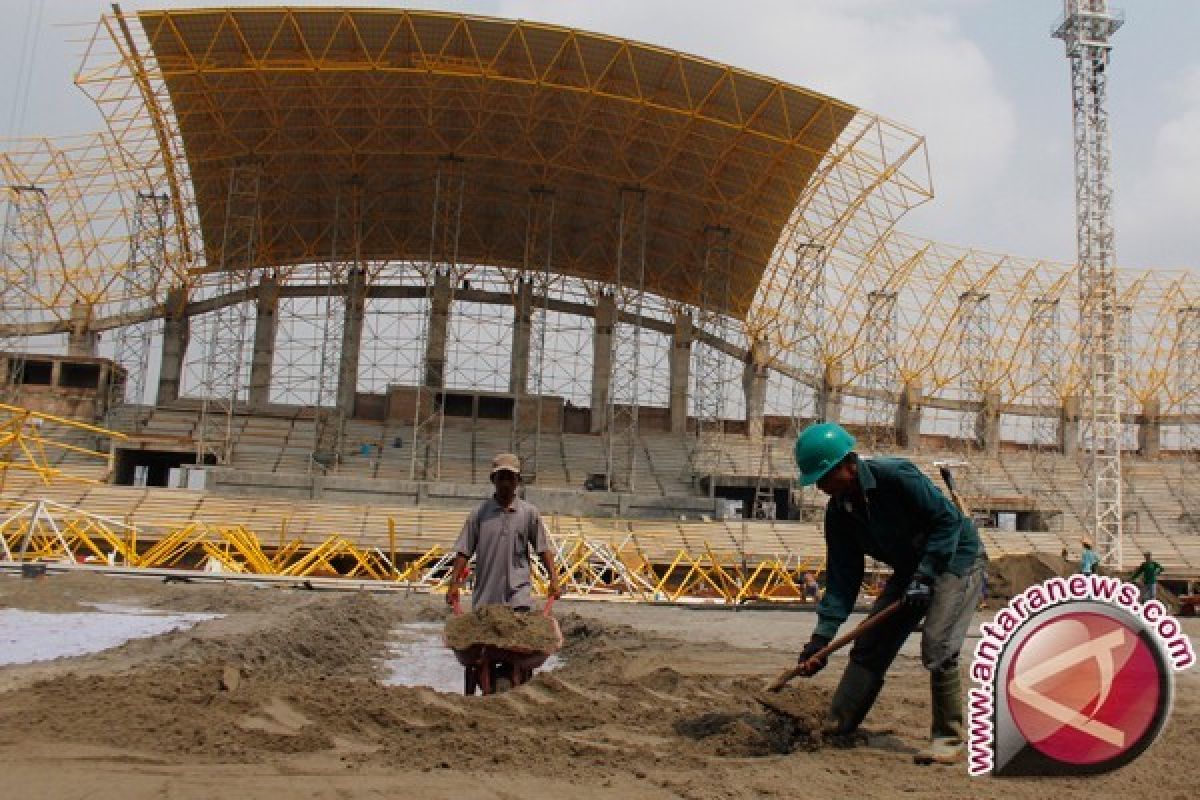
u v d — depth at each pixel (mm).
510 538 8312
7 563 22750
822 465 6023
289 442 54938
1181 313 72938
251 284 61031
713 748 6113
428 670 12320
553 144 53219
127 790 4645
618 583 32969
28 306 55344
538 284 65625
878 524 6172
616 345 52531
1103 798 4973
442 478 53281
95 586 19250
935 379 69062
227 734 5840
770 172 51500
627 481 55656
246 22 44031
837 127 46969
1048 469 65438
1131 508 64062
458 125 51875
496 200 58812
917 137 45281
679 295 65062
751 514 63094
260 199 54781
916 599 5953
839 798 4910
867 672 6441
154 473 58500
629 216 58812
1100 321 51531
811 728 6395
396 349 62938
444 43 45781
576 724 6863
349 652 13500
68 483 43219
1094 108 52281
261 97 48281
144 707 6426
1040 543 50281
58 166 50625
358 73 46750
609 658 12523
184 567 35125
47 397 52969
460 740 5988
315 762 5363
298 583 25203
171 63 44594
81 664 9891
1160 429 74125
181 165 52125
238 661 10703
